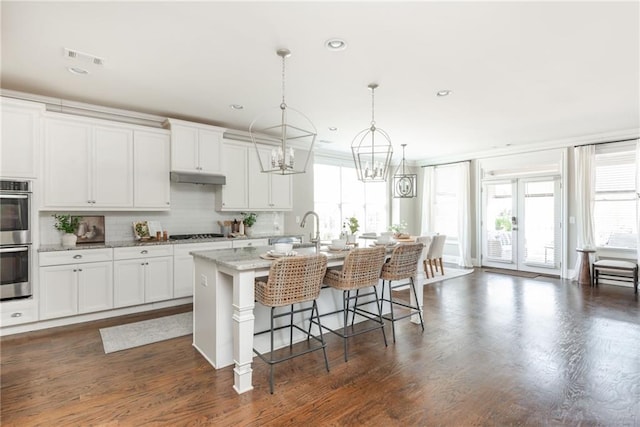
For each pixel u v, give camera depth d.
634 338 3.36
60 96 3.88
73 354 2.98
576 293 5.18
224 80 3.44
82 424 2.02
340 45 2.73
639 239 5.44
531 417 2.11
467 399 2.31
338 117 4.79
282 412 2.16
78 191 3.87
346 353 2.92
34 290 3.48
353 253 2.92
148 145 4.39
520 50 2.83
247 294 2.44
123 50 2.81
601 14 2.31
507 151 7.08
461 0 2.15
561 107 4.37
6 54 2.87
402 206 8.54
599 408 2.19
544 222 6.64
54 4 2.18
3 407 2.19
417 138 6.18
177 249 4.39
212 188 5.33
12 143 3.39
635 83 3.55
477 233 7.59
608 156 5.85
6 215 3.33
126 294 4.00
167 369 2.72
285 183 5.87
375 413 2.15
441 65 3.11
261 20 2.38
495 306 4.48
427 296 5.00
